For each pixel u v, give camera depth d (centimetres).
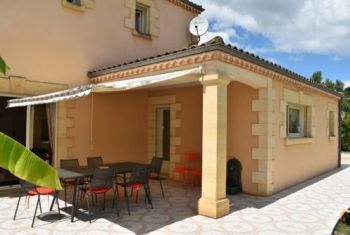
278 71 947
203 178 729
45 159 1005
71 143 1042
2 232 593
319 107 1430
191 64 752
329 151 1570
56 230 607
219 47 679
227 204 734
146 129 1312
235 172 988
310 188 1068
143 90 1287
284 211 769
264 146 929
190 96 1151
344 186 1110
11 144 331
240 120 988
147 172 797
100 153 1130
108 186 702
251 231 618
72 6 1047
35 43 956
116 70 957
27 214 709
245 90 978
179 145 1188
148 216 709
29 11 944
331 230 632
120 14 1220
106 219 682
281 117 1027
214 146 708
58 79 1011
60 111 1016
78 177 677
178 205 810
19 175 325
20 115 953
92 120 1106
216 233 602
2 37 887
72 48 1052
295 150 1148
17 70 914
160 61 809
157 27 1383
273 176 969
